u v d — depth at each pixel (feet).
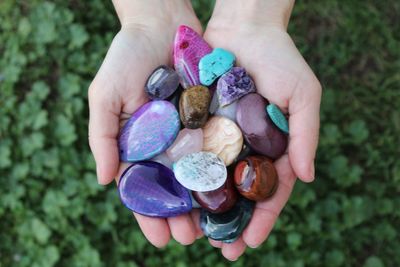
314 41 2.71
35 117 2.56
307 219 2.43
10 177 2.51
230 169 1.81
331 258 2.42
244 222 1.75
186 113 1.80
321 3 2.73
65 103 2.58
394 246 2.48
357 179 2.48
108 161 1.77
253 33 1.93
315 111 1.80
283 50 1.87
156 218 1.77
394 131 2.60
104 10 2.72
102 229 2.45
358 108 2.62
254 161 1.74
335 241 2.45
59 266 2.45
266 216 1.76
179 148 1.82
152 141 1.80
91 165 2.50
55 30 2.65
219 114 1.85
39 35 2.65
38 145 2.52
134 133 1.80
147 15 1.97
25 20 2.67
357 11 2.71
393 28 2.71
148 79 1.84
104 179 1.78
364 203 2.47
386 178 2.54
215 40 1.99
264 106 1.80
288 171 1.79
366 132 2.54
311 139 1.77
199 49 1.91
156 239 1.79
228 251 1.80
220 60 1.88
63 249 2.47
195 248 2.42
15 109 2.59
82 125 2.58
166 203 1.76
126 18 1.97
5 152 2.52
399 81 2.65
